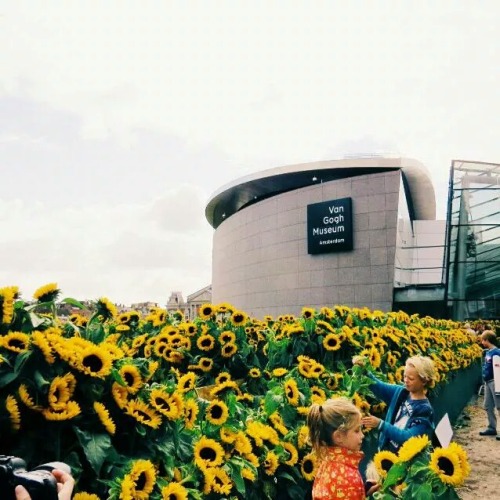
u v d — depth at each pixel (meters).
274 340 6.20
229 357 5.88
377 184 33.09
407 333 7.72
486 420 10.41
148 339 6.23
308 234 35.12
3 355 1.97
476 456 7.46
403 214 39.16
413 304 31.70
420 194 46.81
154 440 2.29
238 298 43.19
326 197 34.97
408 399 4.00
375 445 4.47
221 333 6.03
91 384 2.08
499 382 8.56
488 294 28.88
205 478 2.37
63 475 1.42
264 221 39.72
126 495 1.85
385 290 31.97
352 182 33.94
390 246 32.25
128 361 2.44
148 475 2.00
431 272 44.34
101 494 1.96
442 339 10.11
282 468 3.02
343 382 4.77
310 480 3.07
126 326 6.35
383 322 8.12
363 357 5.01
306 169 38.16
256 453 2.90
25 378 1.95
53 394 1.91
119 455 2.07
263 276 39.31
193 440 2.62
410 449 2.66
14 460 1.30
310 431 2.63
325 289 34.38
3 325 2.26
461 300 29.67
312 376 4.53
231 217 46.06
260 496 2.82
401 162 35.16
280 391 3.68
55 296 2.67
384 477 2.92
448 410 8.86
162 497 2.06
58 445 1.91
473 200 27.91
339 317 6.74
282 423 3.38
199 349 6.01
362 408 4.38
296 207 36.72
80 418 2.00
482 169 27.69
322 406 2.61
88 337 2.61
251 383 5.66
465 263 28.73
